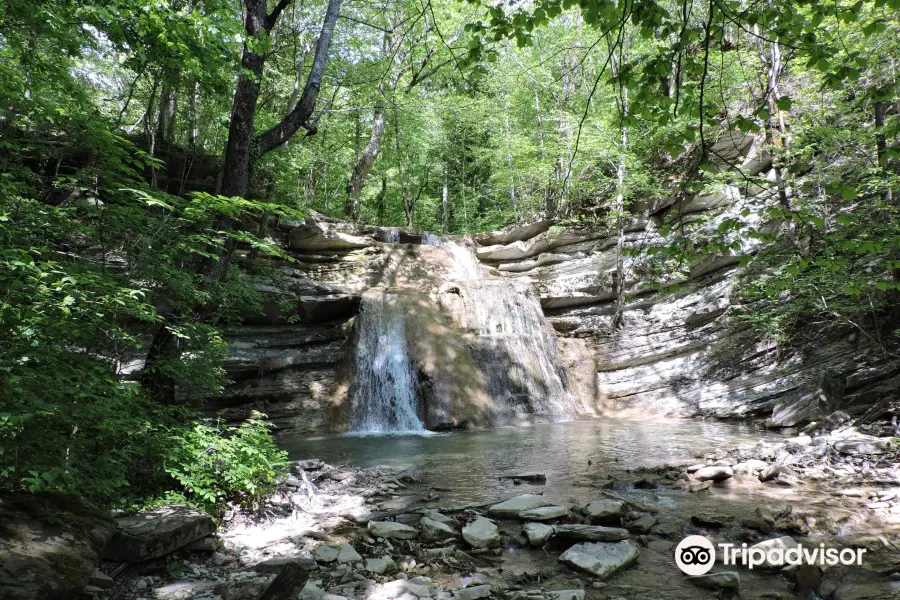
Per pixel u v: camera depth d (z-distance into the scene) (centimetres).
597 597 381
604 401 1658
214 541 478
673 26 358
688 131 381
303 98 954
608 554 442
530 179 2484
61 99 795
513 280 1948
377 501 651
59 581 320
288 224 1752
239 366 1409
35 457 372
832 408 1122
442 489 715
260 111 1720
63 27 633
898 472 663
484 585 396
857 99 1210
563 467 845
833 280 1125
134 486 540
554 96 2225
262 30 836
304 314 1670
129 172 586
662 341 1672
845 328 1284
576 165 1909
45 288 397
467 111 2698
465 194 3681
